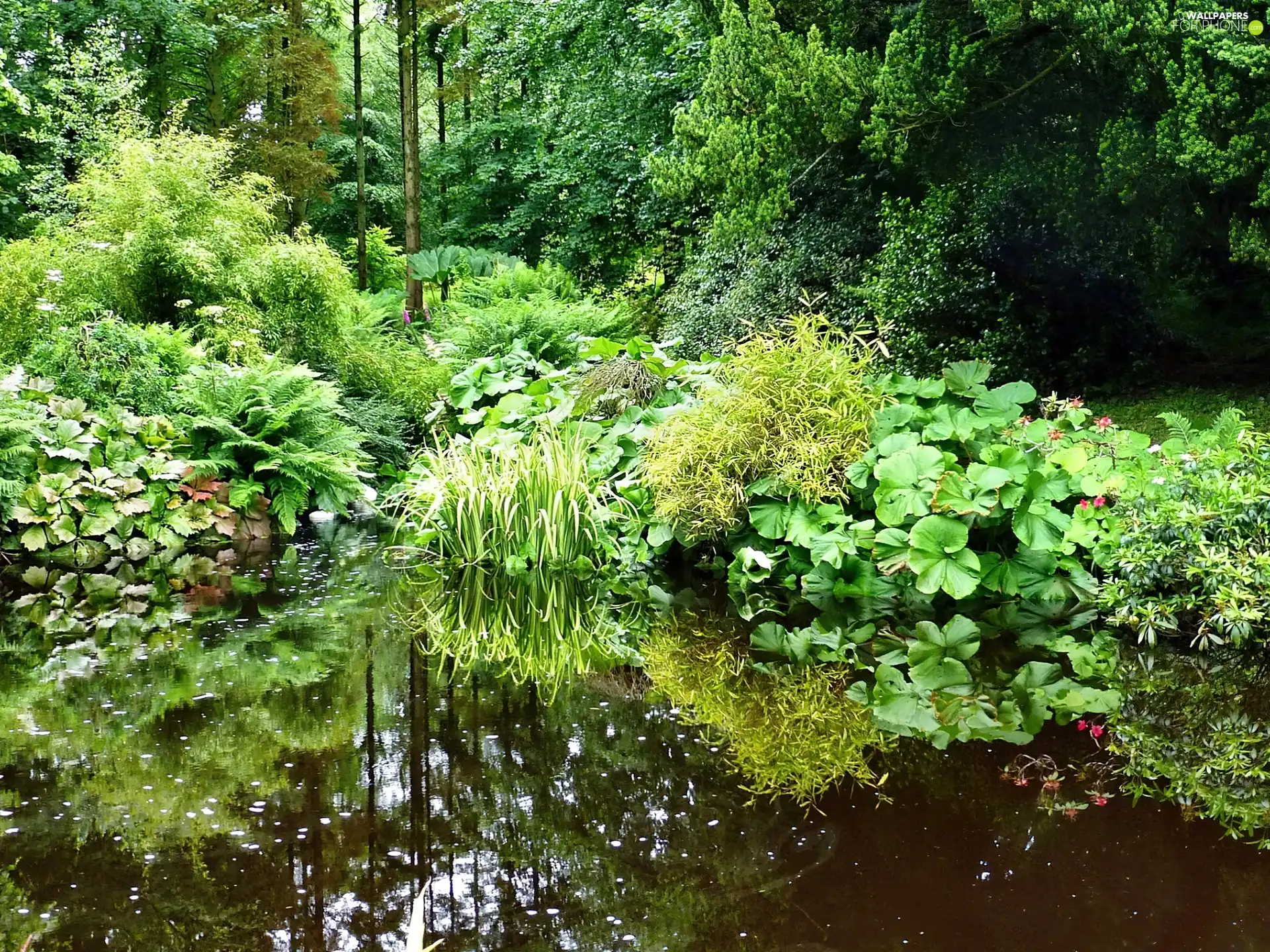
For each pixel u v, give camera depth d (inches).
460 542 217.9
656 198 514.3
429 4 664.4
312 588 195.9
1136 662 140.1
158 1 619.5
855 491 189.2
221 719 119.2
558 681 135.3
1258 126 191.6
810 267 331.9
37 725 116.4
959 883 78.6
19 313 274.4
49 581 203.5
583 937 70.3
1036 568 171.6
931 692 128.6
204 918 73.3
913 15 271.6
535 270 619.5
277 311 333.4
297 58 705.6
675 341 274.1
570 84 625.6
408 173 654.5
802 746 109.5
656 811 93.0
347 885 78.6
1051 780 99.6
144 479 243.6
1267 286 267.1
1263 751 106.7
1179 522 146.5
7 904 75.7
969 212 283.9
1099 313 298.4
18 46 579.8
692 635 158.7
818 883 78.6
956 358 281.6
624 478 225.6
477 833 88.0
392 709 123.2
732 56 295.6
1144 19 203.6
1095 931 71.2
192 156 337.1
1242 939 69.6
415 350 399.5
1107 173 218.7
